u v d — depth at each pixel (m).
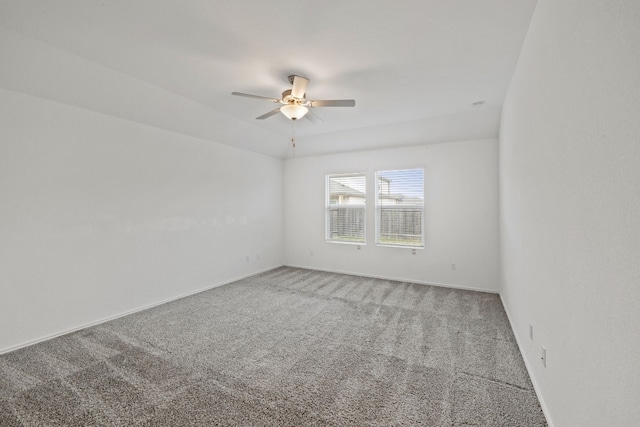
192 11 1.87
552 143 1.53
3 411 1.76
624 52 0.84
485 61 2.48
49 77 2.55
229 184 4.78
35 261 2.65
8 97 2.49
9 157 2.50
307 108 2.98
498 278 4.17
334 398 1.89
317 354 2.46
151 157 3.62
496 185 4.19
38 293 2.67
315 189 5.70
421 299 3.92
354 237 5.38
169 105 3.41
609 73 0.93
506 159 3.18
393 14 1.89
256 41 2.21
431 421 1.68
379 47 2.28
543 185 1.70
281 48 2.30
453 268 4.50
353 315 3.35
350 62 2.51
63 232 2.83
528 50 2.04
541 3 1.69
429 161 4.63
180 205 3.98
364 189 5.25
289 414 1.74
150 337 2.78
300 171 5.86
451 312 3.43
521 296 2.41
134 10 1.86
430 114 3.85
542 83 1.70
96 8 1.84
